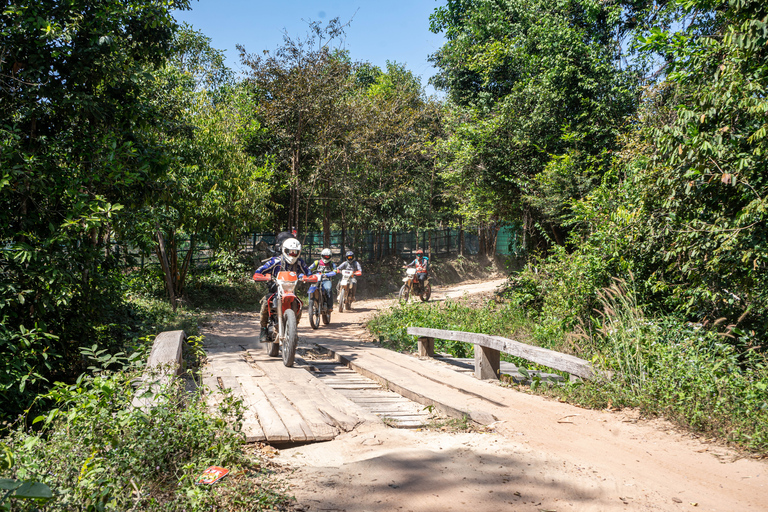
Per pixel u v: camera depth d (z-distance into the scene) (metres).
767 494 3.23
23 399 6.34
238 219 17.83
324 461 3.96
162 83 14.11
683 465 3.73
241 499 3.00
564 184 15.31
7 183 6.67
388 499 3.17
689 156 6.80
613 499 3.17
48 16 7.52
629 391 5.38
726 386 4.99
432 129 31.55
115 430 3.33
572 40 15.65
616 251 9.62
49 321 7.86
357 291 24.61
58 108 8.25
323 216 28.56
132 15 8.50
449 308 15.02
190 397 4.22
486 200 19.78
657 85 11.25
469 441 4.33
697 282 7.80
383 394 6.57
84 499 2.71
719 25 9.82
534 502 3.13
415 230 31.33
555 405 5.44
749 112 6.38
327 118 23.00
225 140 17.27
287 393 5.83
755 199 6.53
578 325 10.05
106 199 8.54
